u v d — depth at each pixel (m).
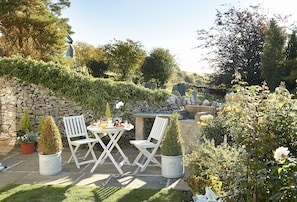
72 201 3.59
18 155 6.49
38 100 7.75
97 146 6.92
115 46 17.25
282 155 1.83
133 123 7.96
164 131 5.14
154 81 16.45
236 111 2.62
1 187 4.20
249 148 2.20
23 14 10.80
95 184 4.34
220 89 12.71
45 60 11.27
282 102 2.27
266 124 2.21
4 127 7.78
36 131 7.70
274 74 9.65
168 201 3.59
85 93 7.76
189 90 13.14
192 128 5.73
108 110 7.07
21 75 7.67
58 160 4.98
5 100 7.79
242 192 2.19
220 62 13.94
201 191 3.18
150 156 5.17
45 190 3.99
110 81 8.05
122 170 5.14
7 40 11.12
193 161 3.71
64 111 7.77
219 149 2.86
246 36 13.35
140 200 3.62
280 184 1.90
